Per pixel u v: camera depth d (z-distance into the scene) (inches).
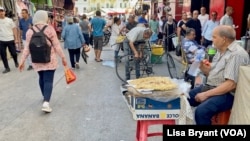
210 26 356.2
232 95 118.1
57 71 332.8
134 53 258.4
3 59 325.7
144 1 1033.5
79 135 153.4
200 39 398.9
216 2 405.4
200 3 527.8
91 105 203.6
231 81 113.3
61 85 263.0
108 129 161.3
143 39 266.4
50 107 199.6
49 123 170.6
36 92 239.6
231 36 116.9
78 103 208.4
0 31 321.7
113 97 223.0
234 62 113.1
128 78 275.4
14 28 340.2
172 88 111.9
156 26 536.4
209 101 117.6
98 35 401.7
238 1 364.5
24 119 177.8
